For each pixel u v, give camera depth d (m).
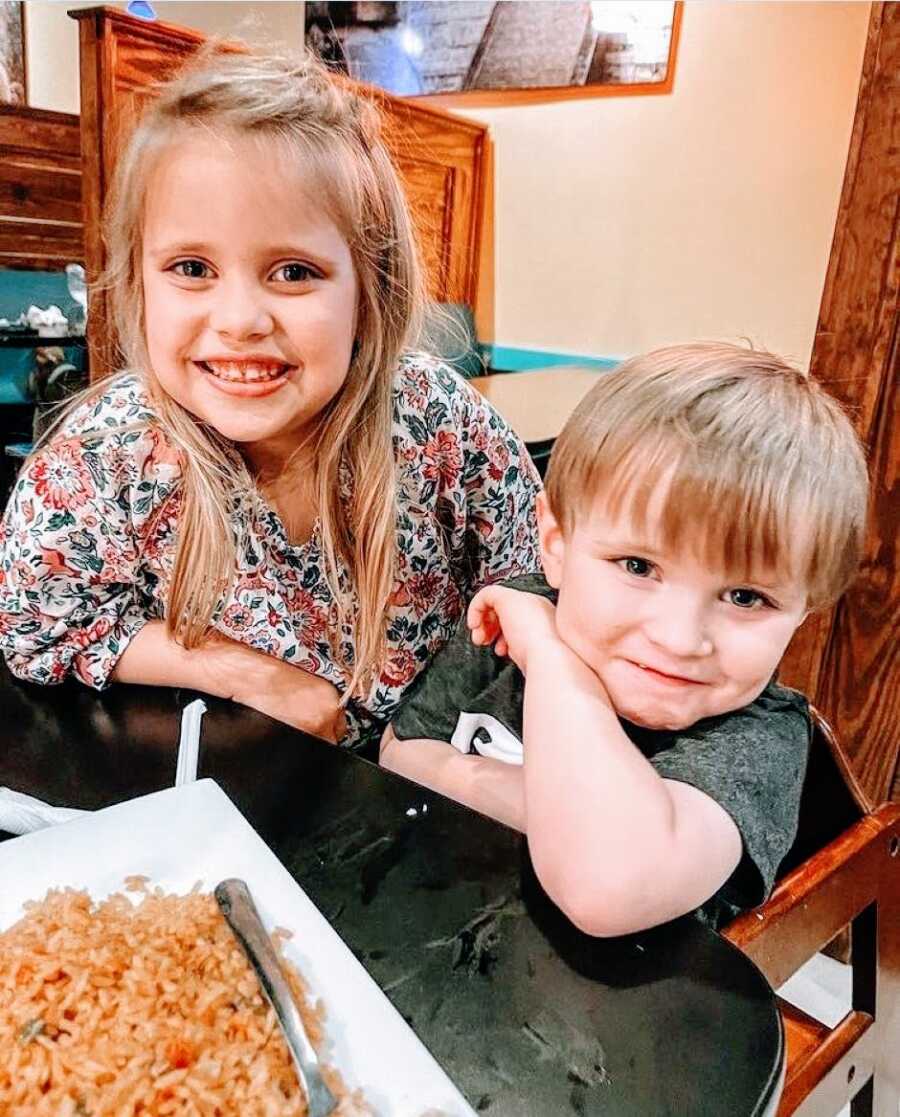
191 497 0.95
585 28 3.06
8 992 0.50
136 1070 0.46
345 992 0.51
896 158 1.41
